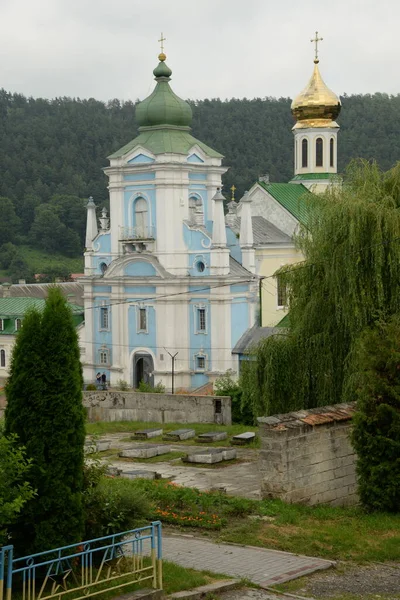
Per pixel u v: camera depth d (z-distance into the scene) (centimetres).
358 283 3572
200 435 4566
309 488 2917
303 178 10244
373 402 2853
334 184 3931
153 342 8638
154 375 8544
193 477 3581
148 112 8731
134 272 8731
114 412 5416
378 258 3528
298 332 3778
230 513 2772
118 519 2152
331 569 2316
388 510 2834
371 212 3584
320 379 3728
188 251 8581
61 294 2052
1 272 18125
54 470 1988
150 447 4134
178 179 8544
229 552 2420
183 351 8531
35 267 18488
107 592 1955
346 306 3584
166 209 8538
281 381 3809
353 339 3566
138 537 2103
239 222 9462
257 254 9162
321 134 10219
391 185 3788
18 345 2022
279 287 4144
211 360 8425
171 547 2464
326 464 2975
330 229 3675
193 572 2219
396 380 2834
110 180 8856
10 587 1772
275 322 8888
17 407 2002
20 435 1995
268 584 2170
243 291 8575
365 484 2873
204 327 8475
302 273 3806
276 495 2847
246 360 4153
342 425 3036
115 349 8856
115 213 8856
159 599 1983
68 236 19588
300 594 2119
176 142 8644
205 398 5238
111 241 8919
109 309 8912
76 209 19925
